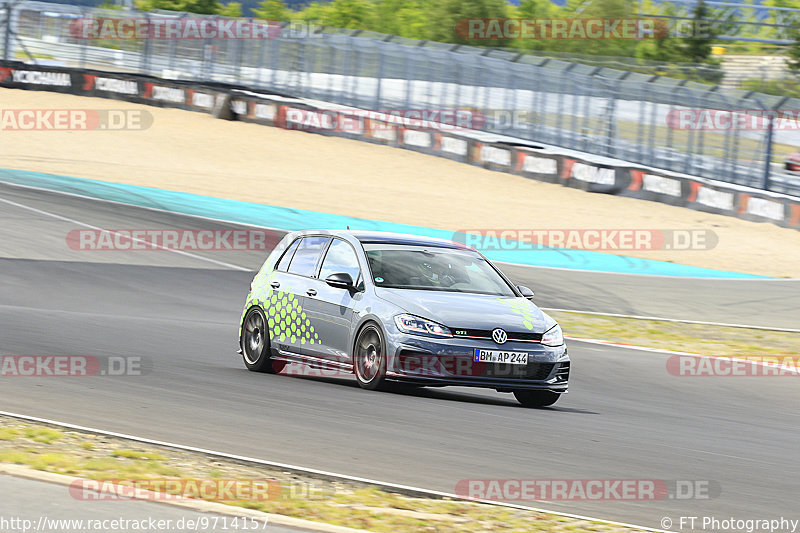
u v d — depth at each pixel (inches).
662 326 2413.9
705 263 3440.0
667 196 4498.0
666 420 1341.0
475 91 5546.3
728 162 4746.6
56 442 910.4
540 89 5339.6
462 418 1187.3
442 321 1295.5
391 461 938.7
